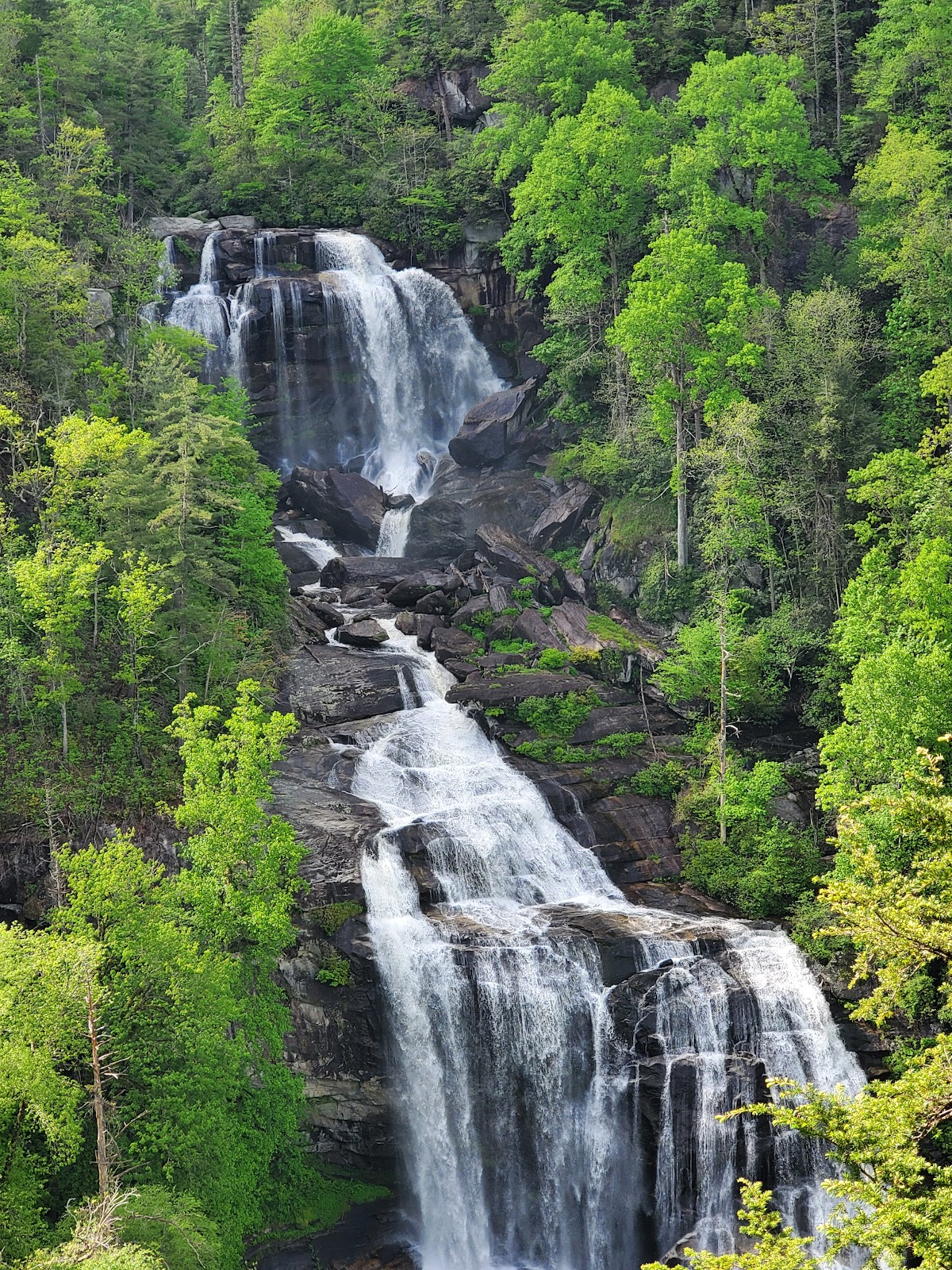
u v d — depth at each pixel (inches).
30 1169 1529.3
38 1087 1428.4
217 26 5876.0
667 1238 1977.1
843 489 2903.5
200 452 2436.0
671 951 2139.5
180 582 2370.8
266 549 2802.7
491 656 2886.3
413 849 2261.3
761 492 2938.0
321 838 2182.6
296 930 2041.1
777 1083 1079.0
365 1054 2090.3
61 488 2383.1
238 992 1851.6
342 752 2516.0
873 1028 2095.2
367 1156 2089.1
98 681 2412.6
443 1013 2069.4
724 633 2615.7
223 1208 1722.4
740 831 2501.2
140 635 2297.0
